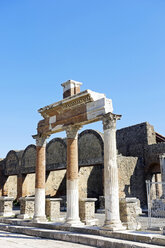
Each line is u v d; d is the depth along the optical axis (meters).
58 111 16.16
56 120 16.25
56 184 36.69
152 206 23.55
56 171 37.03
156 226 14.11
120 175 30.91
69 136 15.06
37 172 16.84
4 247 10.22
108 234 11.25
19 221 16.72
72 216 13.95
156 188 36.69
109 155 12.59
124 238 10.59
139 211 24.27
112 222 11.70
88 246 10.63
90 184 33.97
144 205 33.16
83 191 32.81
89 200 15.98
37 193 16.44
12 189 41.66
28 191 38.75
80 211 15.96
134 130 38.47
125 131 39.66
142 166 35.16
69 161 14.78
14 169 39.47
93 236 11.28
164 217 20.91
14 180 42.25
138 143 37.56
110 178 12.34
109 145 12.68
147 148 35.88
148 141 36.53
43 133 17.02
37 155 17.16
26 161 37.88
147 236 9.80
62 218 18.33
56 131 16.47
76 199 14.33
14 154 40.16
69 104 15.18
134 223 13.59
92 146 29.80
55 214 18.08
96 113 13.62
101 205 25.58
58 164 33.88
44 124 17.19
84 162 30.28
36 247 10.24
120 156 31.88
